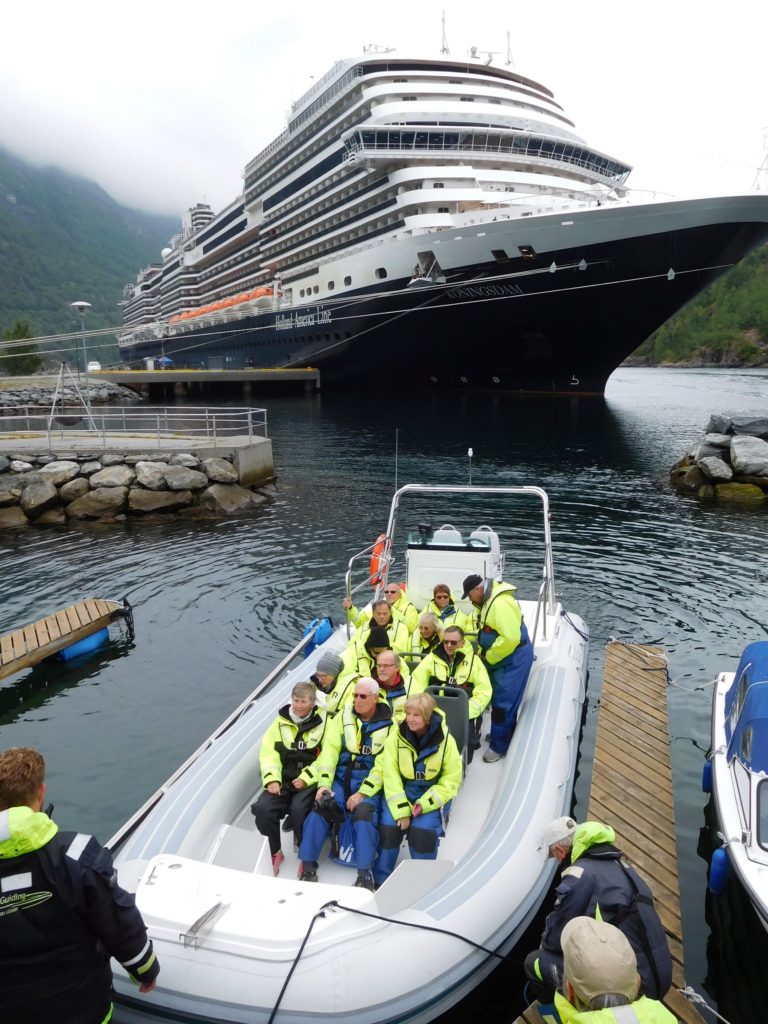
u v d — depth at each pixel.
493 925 3.65
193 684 7.85
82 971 2.43
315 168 46.44
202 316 63.75
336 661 5.20
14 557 13.24
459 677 5.05
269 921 3.33
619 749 5.96
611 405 41.69
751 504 16.52
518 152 39.03
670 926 4.07
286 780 4.18
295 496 18.12
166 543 13.90
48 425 19.06
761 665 5.01
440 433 30.34
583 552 12.58
